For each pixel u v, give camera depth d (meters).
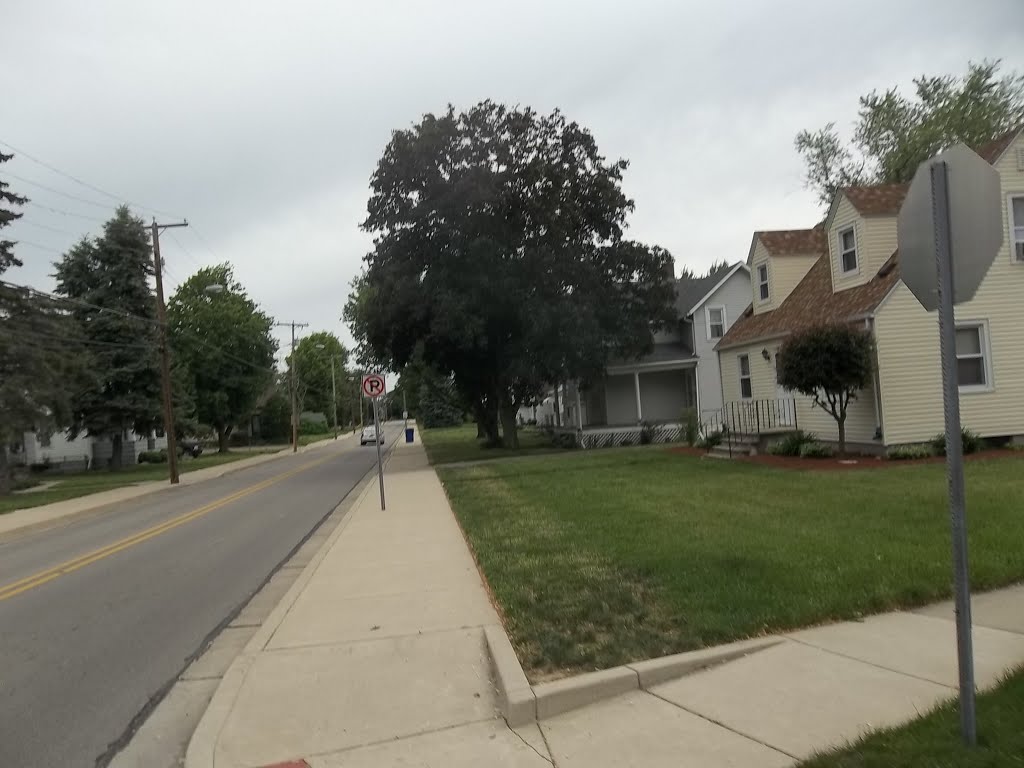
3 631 7.92
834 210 19.69
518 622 6.41
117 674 6.39
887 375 16.91
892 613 6.01
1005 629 5.49
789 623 5.77
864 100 40.25
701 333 34.00
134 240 43.31
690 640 5.59
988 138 33.62
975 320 17.11
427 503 15.90
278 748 4.56
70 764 4.73
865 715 4.25
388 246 29.59
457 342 28.75
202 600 8.95
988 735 3.73
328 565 9.85
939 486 11.67
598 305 29.64
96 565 11.73
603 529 10.22
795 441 18.70
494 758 4.25
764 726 4.26
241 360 60.16
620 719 4.57
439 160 28.44
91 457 49.66
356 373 119.88
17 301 30.11
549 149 29.66
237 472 35.22
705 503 11.77
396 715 4.93
